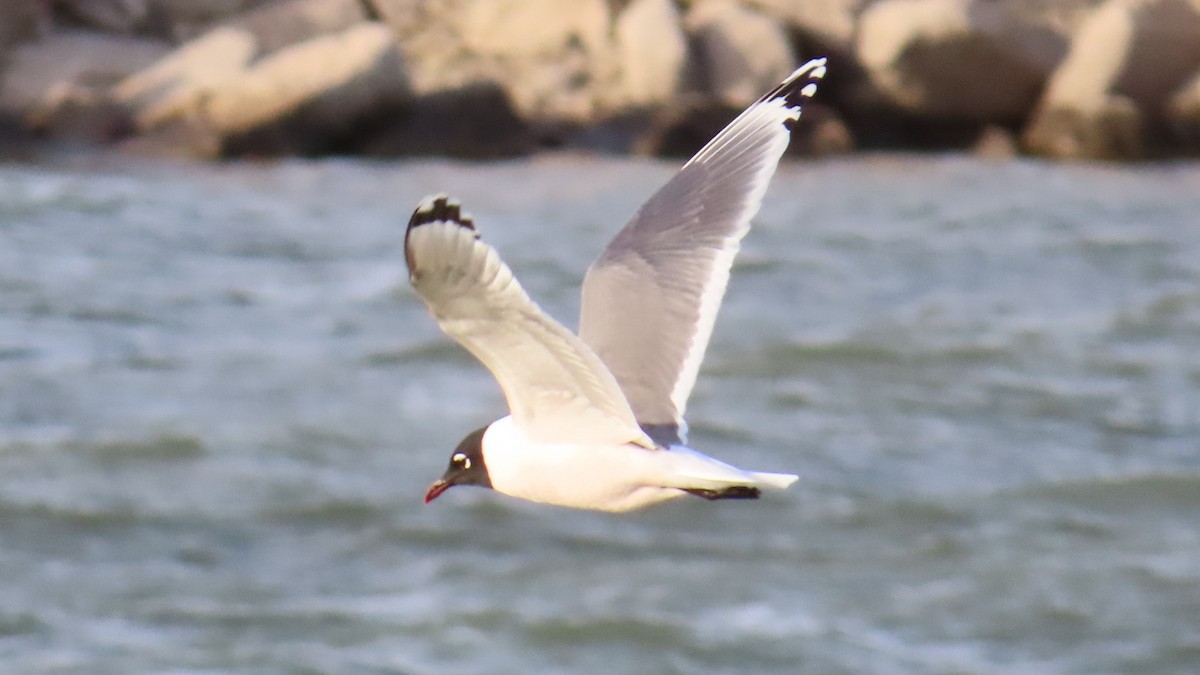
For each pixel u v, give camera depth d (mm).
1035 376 17312
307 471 14492
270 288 20172
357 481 14336
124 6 32594
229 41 30984
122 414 15656
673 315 6574
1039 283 20859
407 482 14359
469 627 11781
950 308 19641
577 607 12078
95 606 12008
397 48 30547
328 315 19141
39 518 13414
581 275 20750
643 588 12422
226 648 11398
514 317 5406
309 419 15656
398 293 20094
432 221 5070
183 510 13680
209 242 22297
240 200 25344
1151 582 12523
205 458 14711
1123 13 31906
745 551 13141
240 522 13516
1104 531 13547
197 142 29688
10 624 11664
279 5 33156
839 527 13570
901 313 19438
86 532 13242
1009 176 29094
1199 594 12320
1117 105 31328
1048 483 14430
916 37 31797
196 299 19531
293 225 23625
